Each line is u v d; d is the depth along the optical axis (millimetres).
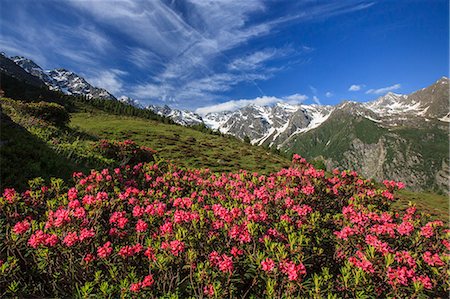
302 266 4625
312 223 6496
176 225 5781
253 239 5445
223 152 54531
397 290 4789
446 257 5457
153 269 5105
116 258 5219
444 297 5121
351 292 4742
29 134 16688
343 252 6121
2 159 11102
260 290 4930
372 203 9180
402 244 6668
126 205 8219
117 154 20391
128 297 4375
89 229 5871
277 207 7785
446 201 56250
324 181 9523
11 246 5062
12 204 6613
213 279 4621
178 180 11398
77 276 4965
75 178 10898
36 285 5148
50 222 5645
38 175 11633
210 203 9445
